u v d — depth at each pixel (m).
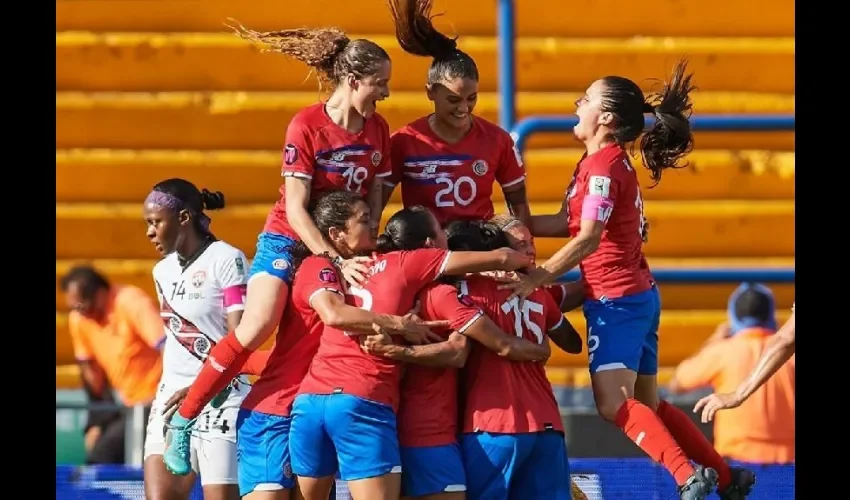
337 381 19.59
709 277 29.33
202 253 22.56
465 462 20.09
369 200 21.44
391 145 21.80
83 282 30.64
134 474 25.34
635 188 21.41
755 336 29.12
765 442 28.66
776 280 29.22
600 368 21.28
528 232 21.11
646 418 20.81
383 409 19.56
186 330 22.34
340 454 19.66
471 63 21.12
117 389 30.81
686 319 34.31
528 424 20.00
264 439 20.77
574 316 33.94
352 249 20.42
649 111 22.31
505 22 31.88
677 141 22.34
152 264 34.69
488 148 21.73
